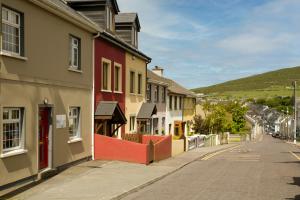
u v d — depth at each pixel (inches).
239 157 1123.9
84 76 740.0
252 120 4318.4
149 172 697.0
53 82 608.4
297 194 518.9
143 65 1170.0
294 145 2175.2
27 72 528.4
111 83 892.0
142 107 1133.1
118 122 890.1
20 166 510.3
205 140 1678.2
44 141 599.8
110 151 803.4
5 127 488.1
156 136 1014.4
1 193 466.0
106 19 872.9
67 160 671.8
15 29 512.4
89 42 763.4
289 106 5511.8
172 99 1651.1
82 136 735.7
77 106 708.7
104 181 585.6
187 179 657.0
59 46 629.3
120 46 929.5
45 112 602.2
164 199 481.4
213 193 522.9
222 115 2252.7
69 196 476.7
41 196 474.6
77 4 864.3
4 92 474.3
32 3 538.0
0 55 466.9
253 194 517.0
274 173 743.1
